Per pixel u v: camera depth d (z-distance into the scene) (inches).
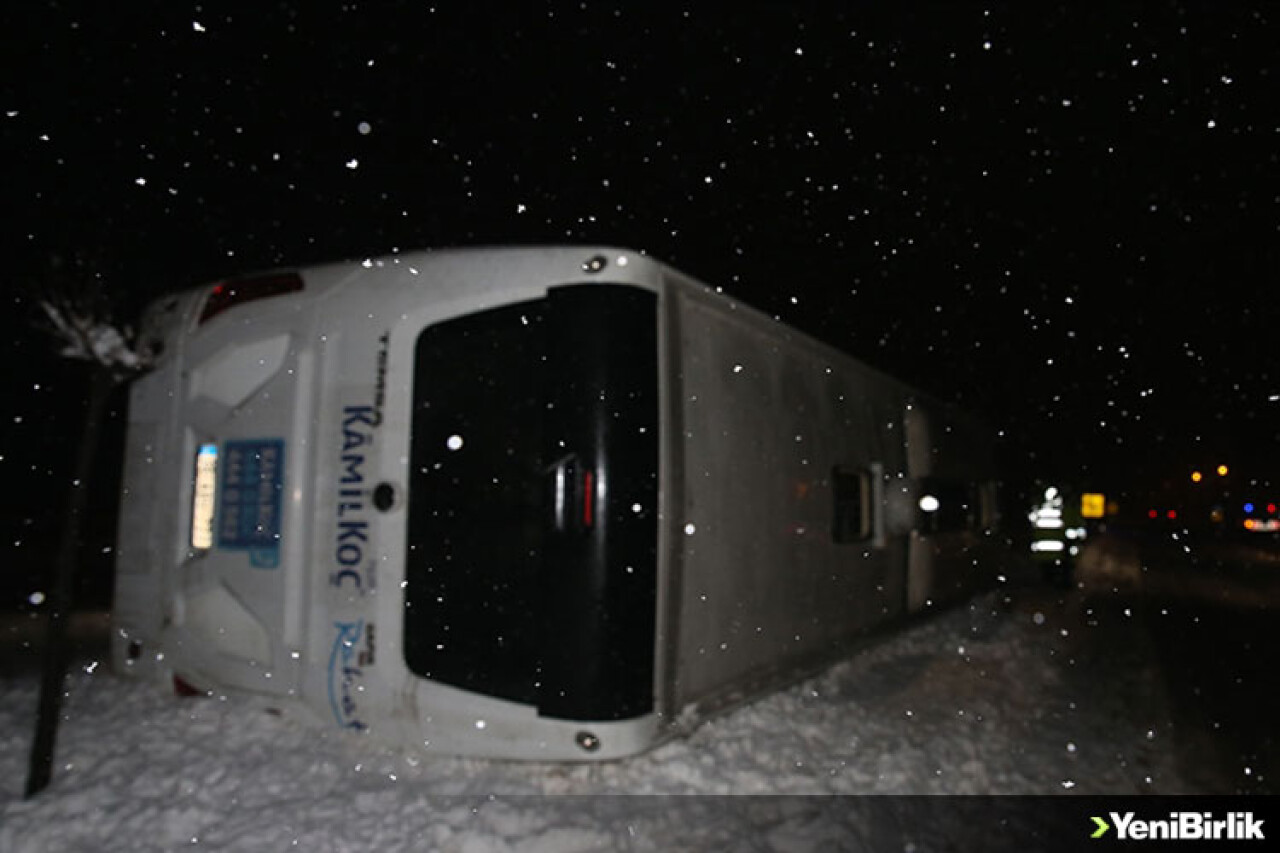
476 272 184.5
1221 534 1964.8
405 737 177.9
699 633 197.0
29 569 584.1
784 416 249.0
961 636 384.8
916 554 374.6
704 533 200.4
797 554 252.8
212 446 197.3
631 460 174.9
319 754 177.3
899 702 267.3
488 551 176.2
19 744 180.5
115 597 206.8
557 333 177.8
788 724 226.1
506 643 173.9
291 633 184.7
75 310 171.2
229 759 173.0
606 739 168.2
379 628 177.8
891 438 347.9
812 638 263.3
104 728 185.3
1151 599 651.5
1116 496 2503.7
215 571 193.6
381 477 180.7
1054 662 360.8
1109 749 244.7
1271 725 286.2
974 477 502.3
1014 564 634.8
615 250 181.9
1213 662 398.0
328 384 187.5
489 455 178.5
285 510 187.5
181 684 199.3
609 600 170.1
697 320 204.7
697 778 185.2
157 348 207.2
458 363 181.9
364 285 189.5
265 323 195.8
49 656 161.6
